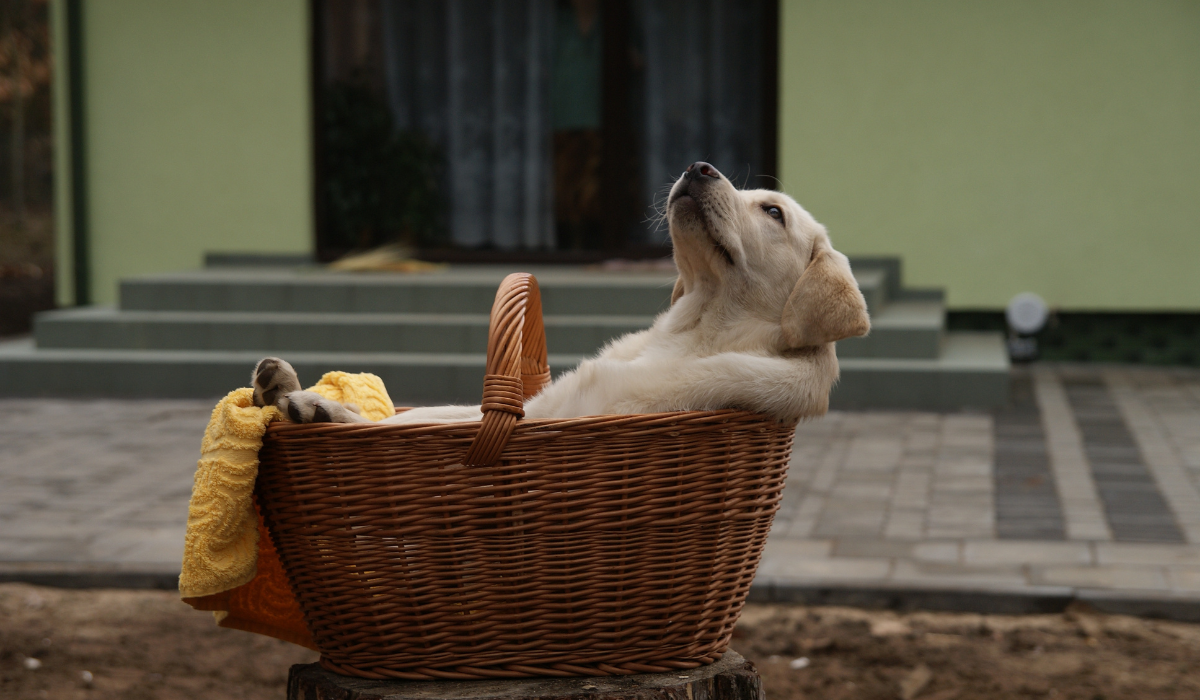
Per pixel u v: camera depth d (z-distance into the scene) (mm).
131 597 4895
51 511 5836
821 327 2754
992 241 10336
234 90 11117
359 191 11344
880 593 4656
